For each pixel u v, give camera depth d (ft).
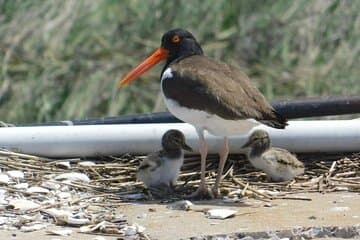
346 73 74.38
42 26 77.00
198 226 38.14
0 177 42.06
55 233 37.55
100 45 76.43
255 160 43.32
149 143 44.88
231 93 40.40
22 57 76.33
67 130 44.73
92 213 39.58
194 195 41.75
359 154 45.29
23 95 75.36
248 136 43.83
